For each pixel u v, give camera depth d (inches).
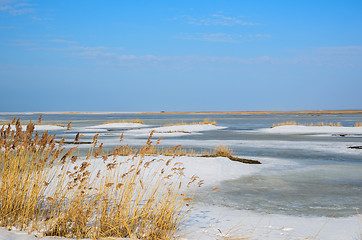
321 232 238.4
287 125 1775.3
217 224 252.5
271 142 1093.1
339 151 834.2
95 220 219.3
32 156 224.2
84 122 2987.2
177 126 1873.8
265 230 239.9
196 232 227.3
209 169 506.3
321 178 478.0
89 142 1063.0
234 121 3134.8
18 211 213.3
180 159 549.0
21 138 219.6
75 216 207.5
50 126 1908.2
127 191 232.7
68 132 1603.1
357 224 260.5
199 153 756.6
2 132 217.8
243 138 1266.0
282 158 701.9
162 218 230.5
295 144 1021.8
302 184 434.0
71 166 451.2
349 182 449.1
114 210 228.5
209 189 395.9
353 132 1523.1
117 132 1635.1
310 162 643.5
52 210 230.4
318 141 1125.7
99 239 196.5
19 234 187.6
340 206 324.2
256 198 354.6
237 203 331.6
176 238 210.7
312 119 3491.6
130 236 202.5
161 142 1095.6
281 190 396.5
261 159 682.2
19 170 222.2
